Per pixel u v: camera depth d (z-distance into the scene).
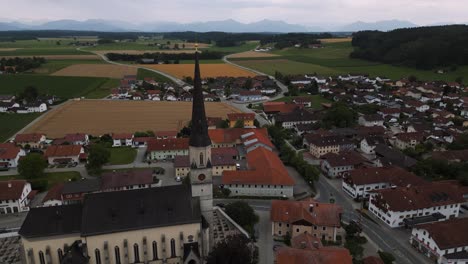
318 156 166.88
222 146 176.38
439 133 183.88
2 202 116.50
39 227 78.50
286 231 100.88
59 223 79.69
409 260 91.94
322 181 141.38
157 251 83.31
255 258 90.62
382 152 160.38
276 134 182.75
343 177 133.62
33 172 137.62
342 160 145.88
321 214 99.81
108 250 79.38
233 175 129.50
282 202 104.31
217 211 113.00
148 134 194.00
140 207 81.88
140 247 81.62
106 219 79.50
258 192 127.94
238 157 161.88
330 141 169.62
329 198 126.19
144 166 156.62
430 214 109.88
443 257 88.75
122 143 185.00
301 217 99.12
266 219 111.62
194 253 82.06
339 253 75.94
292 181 127.12
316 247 80.62
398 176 127.06
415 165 143.75
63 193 119.38
